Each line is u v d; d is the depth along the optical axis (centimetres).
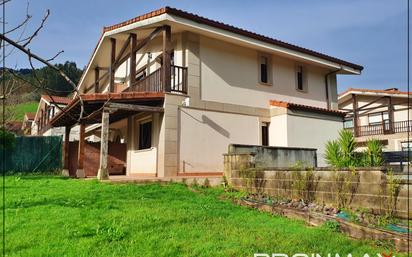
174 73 1177
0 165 1323
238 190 886
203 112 1220
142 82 1302
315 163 1205
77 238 457
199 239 471
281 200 736
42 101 2594
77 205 645
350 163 713
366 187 602
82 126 1204
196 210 648
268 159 1059
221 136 1251
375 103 2525
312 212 609
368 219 553
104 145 1010
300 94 1544
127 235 476
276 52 1406
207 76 1251
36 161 1534
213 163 1214
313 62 1528
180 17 1132
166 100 1139
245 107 1337
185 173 1146
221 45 1306
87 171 1488
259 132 1359
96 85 1692
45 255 396
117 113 1338
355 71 1688
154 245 441
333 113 1484
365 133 2488
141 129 1377
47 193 770
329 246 465
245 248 441
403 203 545
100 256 400
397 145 2280
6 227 489
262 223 582
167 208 649
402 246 464
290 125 1341
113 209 622
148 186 902
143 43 1248
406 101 2355
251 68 1385
